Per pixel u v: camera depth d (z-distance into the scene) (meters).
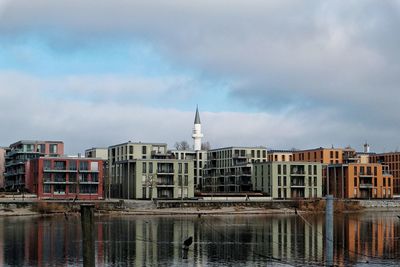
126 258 82.50
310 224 140.75
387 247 94.69
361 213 193.38
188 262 79.44
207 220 153.25
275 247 94.56
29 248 91.50
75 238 104.50
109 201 189.38
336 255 85.88
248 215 178.75
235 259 82.19
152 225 134.38
